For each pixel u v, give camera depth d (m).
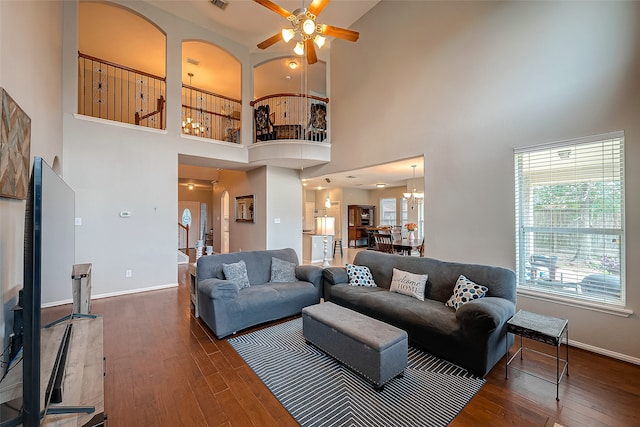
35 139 2.54
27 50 2.26
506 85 3.30
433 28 4.08
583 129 2.74
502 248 3.35
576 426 1.75
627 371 2.35
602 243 2.69
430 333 2.55
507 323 2.33
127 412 1.84
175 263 5.12
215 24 5.48
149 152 4.87
